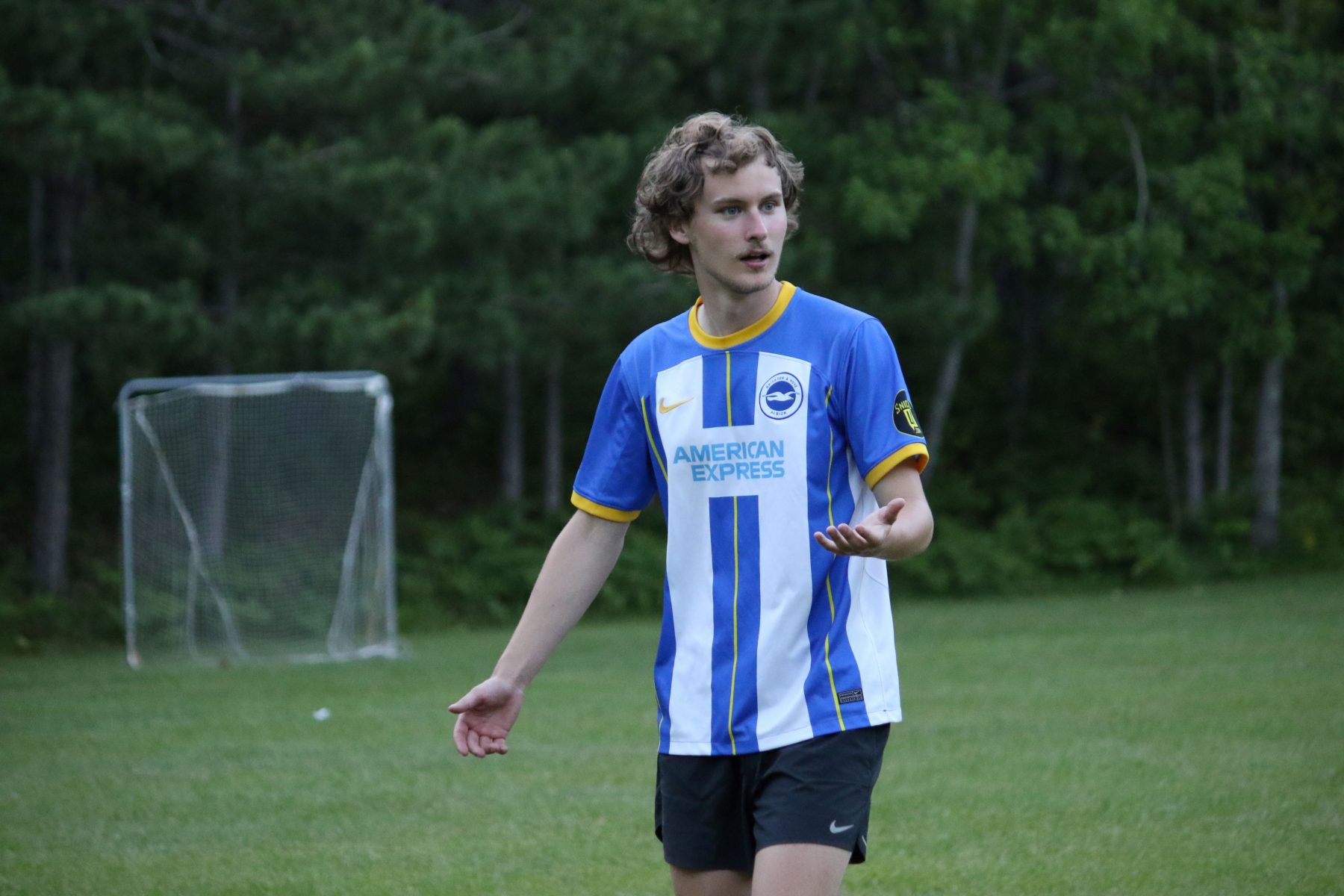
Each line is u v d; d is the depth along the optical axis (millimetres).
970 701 21344
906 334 43750
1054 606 37188
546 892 11609
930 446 44812
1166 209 43531
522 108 38344
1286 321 43812
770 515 6336
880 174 40312
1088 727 18781
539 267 36938
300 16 32844
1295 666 24281
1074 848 12562
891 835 13219
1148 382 51031
